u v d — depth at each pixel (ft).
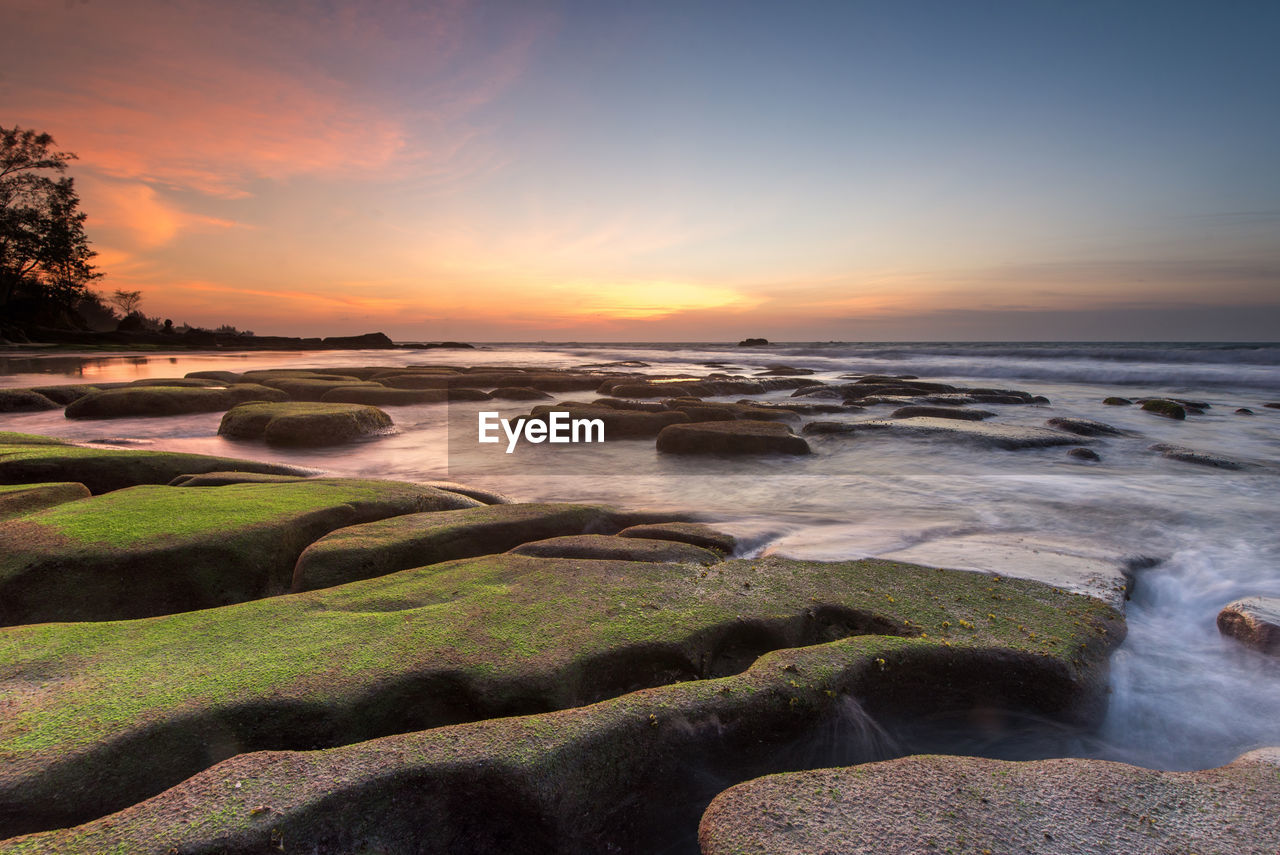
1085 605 13.07
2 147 151.64
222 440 36.47
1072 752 10.16
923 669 10.34
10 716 8.22
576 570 13.69
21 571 12.89
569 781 7.55
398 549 14.83
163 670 9.35
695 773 8.41
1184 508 22.95
